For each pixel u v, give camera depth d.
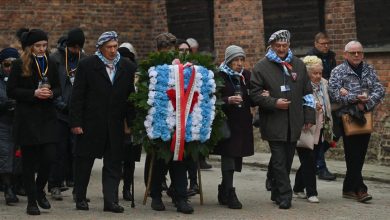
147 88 11.23
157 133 11.09
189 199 12.58
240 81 11.80
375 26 17.17
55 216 10.76
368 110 12.33
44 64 11.07
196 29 20.91
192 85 11.26
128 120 11.49
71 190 13.48
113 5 21.36
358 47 12.45
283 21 19.02
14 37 20.14
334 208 11.70
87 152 11.20
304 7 18.61
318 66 12.77
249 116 11.78
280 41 11.80
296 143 11.94
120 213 11.10
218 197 12.03
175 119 11.15
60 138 12.42
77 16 20.91
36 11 20.42
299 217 10.88
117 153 11.26
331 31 18.11
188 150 11.20
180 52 11.80
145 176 12.31
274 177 12.26
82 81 11.20
